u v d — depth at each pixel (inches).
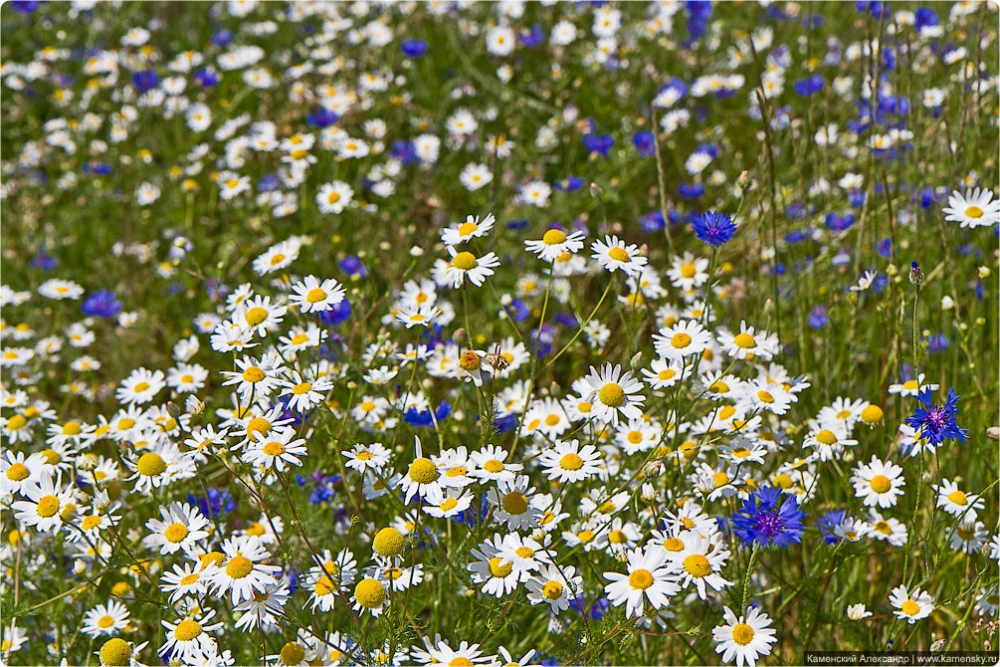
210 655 89.7
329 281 108.6
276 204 204.1
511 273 183.3
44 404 137.3
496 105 246.7
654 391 115.2
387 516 117.9
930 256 156.3
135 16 318.3
